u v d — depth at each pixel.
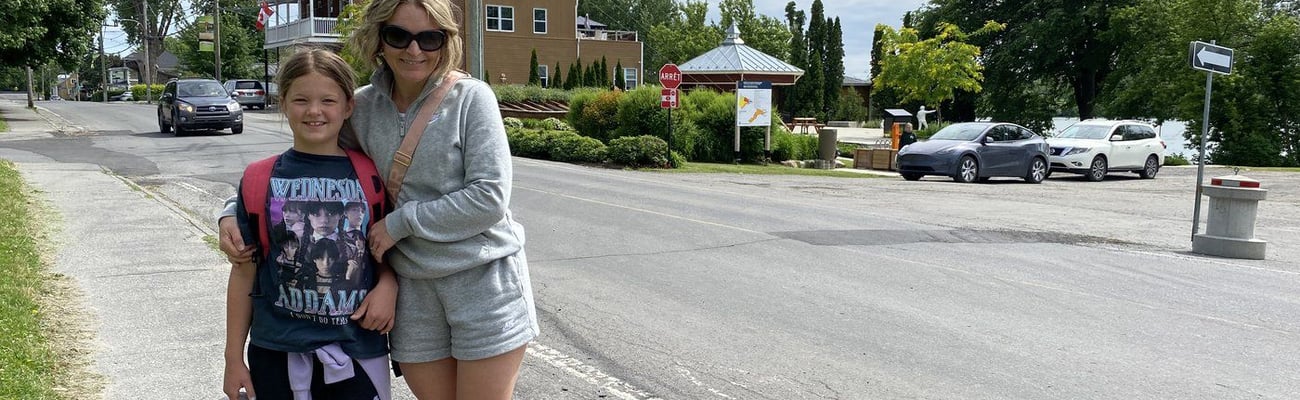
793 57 63.78
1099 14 42.50
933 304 6.85
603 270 7.86
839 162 28.58
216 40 46.72
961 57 35.56
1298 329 6.31
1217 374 5.21
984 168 21.27
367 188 2.44
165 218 9.20
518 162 20.55
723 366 5.19
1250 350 5.73
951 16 48.34
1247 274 8.52
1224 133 33.31
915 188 18.47
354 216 2.42
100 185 11.77
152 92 62.56
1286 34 31.94
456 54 2.50
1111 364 5.37
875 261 8.64
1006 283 7.74
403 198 2.46
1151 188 20.03
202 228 8.73
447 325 2.50
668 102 21.31
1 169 12.34
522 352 2.55
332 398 2.52
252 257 2.48
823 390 4.81
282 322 2.44
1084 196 17.39
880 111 63.97
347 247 2.41
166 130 23.84
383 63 2.55
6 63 29.34
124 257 7.29
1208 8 33.38
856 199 15.34
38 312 5.46
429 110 2.43
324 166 2.44
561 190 14.21
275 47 45.75
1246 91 32.56
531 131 23.58
